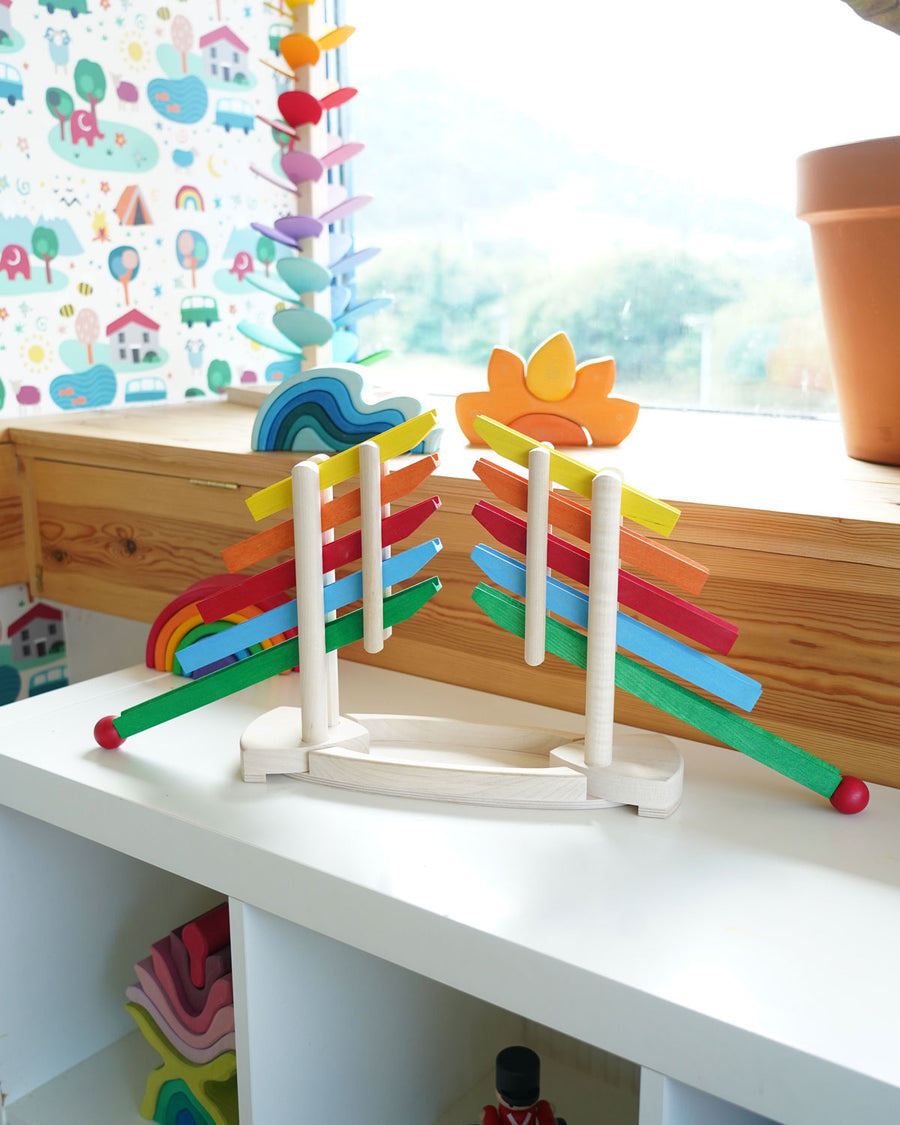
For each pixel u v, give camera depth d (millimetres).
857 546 831
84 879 1100
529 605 825
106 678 1171
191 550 1281
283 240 1491
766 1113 605
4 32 1385
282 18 1775
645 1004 634
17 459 1448
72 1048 1122
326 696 898
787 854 783
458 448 1224
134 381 1634
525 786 846
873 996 631
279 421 1175
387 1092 1010
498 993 692
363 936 750
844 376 1072
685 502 909
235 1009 845
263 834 811
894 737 859
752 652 916
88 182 1519
